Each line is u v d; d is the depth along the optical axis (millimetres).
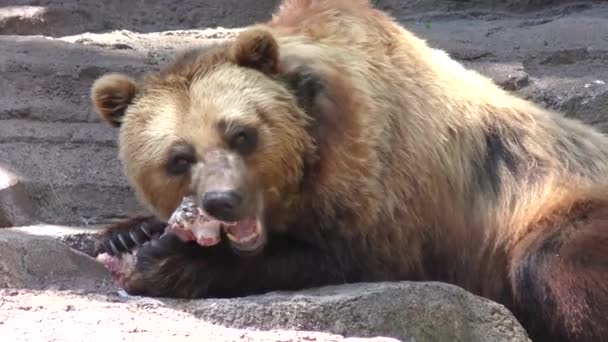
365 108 11453
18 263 11305
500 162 12375
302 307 10320
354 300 10375
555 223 11867
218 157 10789
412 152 11828
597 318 11250
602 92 16641
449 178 12102
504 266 12133
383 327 10391
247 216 10750
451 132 12180
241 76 11156
